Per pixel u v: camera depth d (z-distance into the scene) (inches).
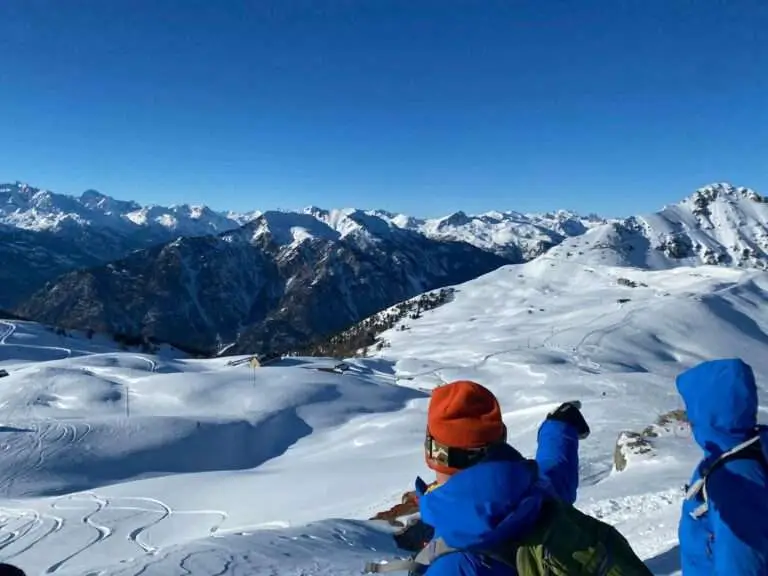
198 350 7313.0
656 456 840.3
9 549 1149.1
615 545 84.4
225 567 482.3
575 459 125.2
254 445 2751.0
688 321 6048.2
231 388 3373.5
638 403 1907.0
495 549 83.1
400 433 2586.1
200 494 1565.0
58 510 1451.8
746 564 104.8
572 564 81.4
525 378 3855.8
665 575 319.0
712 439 114.3
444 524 85.4
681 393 120.6
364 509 1095.0
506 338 5944.9
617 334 5615.2
